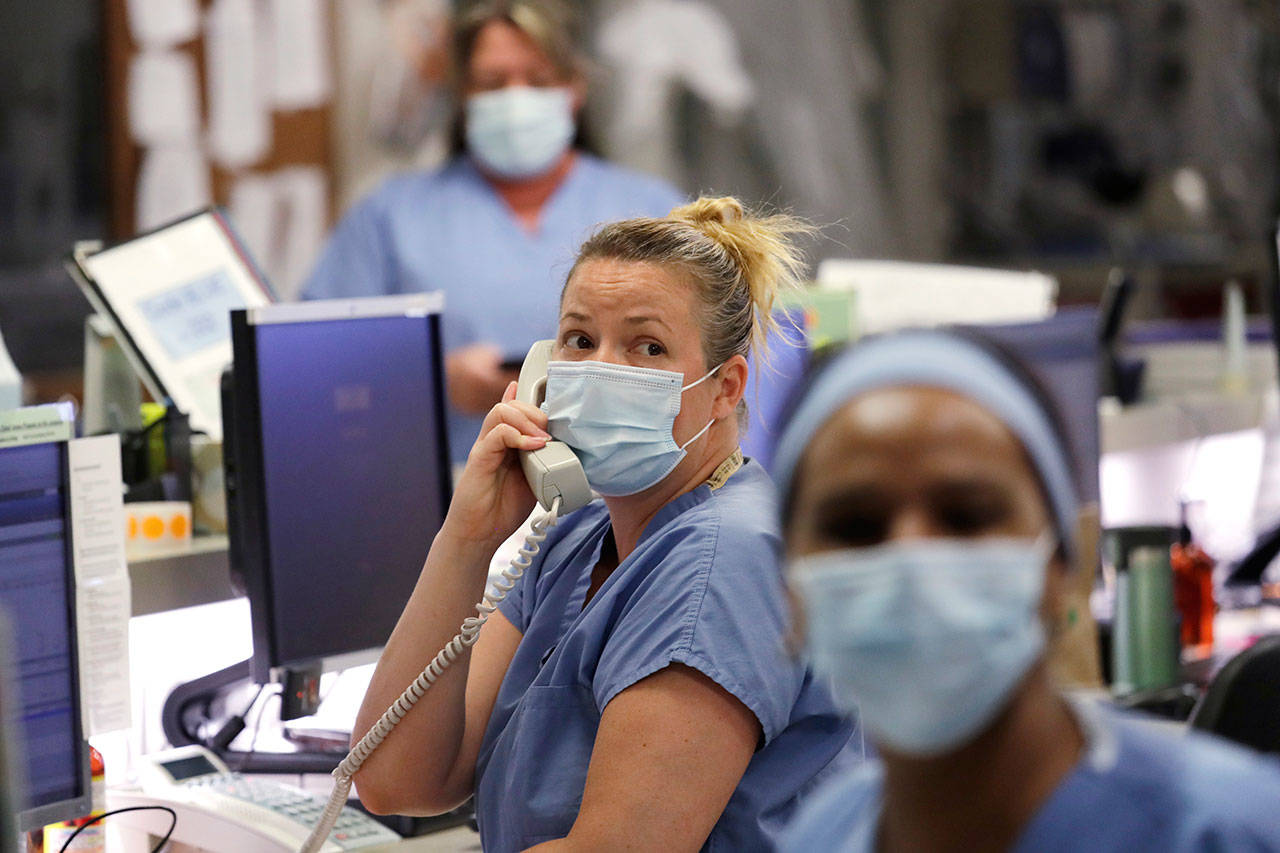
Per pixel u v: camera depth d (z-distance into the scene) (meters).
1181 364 10.05
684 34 14.91
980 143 16.55
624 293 4.09
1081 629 5.42
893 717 1.90
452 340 9.09
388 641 4.71
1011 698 1.91
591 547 4.52
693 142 15.12
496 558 5.35
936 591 1.84
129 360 6.06
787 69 15.48
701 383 4.12
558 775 4.00
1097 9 16.34
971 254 16.53
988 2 16.30
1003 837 1.91
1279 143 16.05
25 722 4.18
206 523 5.78
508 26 8.80
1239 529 9.39
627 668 3.77
